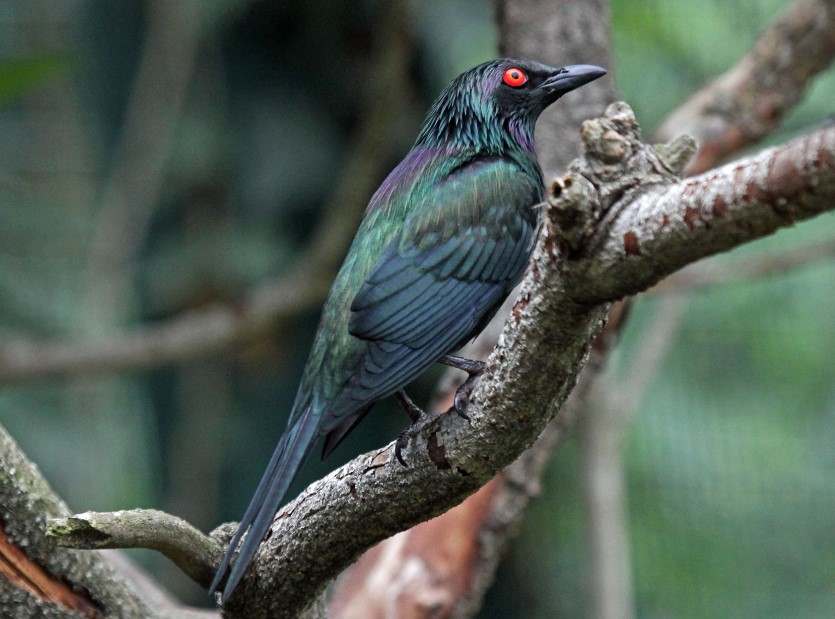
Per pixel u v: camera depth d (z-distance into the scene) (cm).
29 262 1345
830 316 1516
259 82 1314
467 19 1249
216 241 1320
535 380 487
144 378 1502
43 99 1391
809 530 1465
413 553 818
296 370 1384
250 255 1309
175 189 1366
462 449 519
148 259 1381
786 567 1448
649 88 1391
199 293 1329
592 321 464
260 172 1303
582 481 1211
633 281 433
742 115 991
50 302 1324
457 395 522
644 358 1241
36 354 1177
